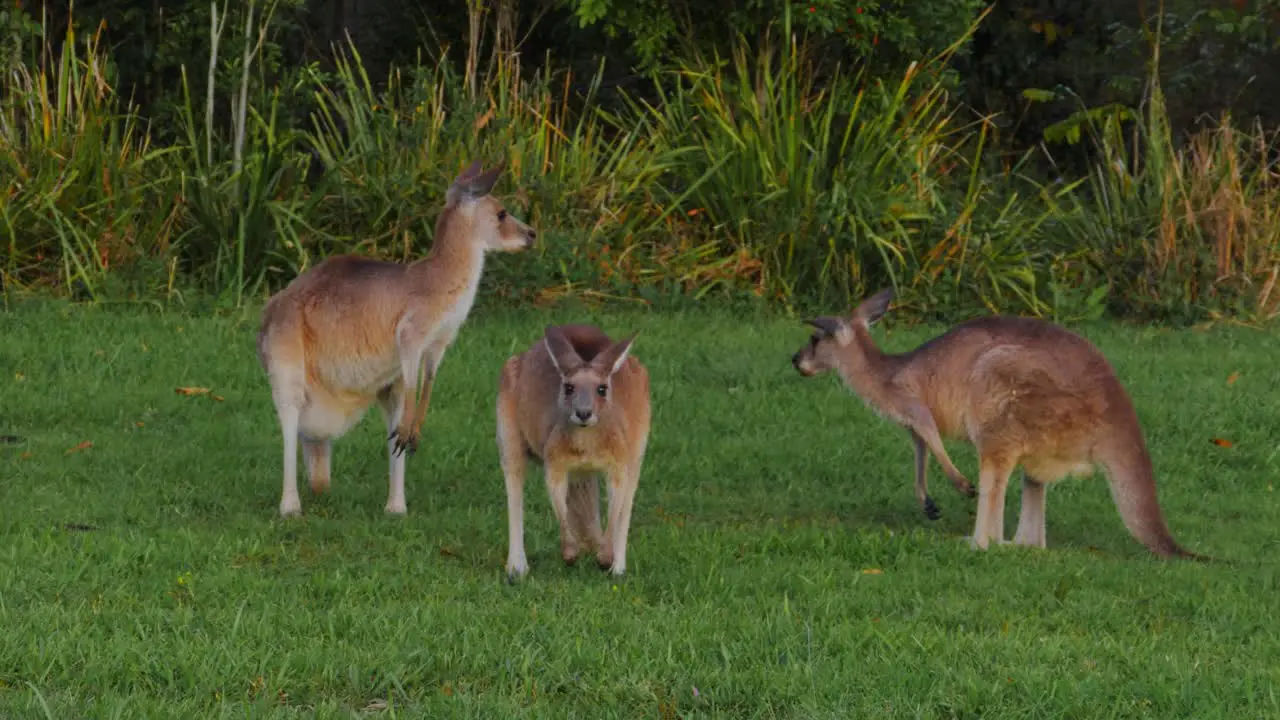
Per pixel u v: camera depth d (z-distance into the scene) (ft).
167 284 60.39
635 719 23.73
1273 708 23.99
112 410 46.24
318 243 63.00
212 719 22.89
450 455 43.24
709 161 67.36
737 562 33.45
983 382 35.76
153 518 35.78
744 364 54.19
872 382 37.83
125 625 26.89
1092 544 37.45
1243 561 35.29
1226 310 66.03
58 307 57.16
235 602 28.78
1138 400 50.70
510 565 31.68
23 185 60.70
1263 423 48.80
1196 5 78.43
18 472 39.50
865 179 65.72
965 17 70.95
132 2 71.05
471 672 25.35
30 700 22.86
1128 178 69.51
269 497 38.70
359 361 36.73
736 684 24.59
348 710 23.47
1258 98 79.56
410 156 64.95
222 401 47.88
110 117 62.64
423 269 36.88
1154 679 25.04
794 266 65.31
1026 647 26.94
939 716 23.98
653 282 64.80
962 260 65.05
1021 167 81.61
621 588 30.83
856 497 41.22
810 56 71.77
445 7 79.20
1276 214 67.62
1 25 63.62
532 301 62.39
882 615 29.40
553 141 69.56
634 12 68.90
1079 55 83.20
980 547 35.37
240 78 63.77
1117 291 67.36
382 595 29.89
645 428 31.58
